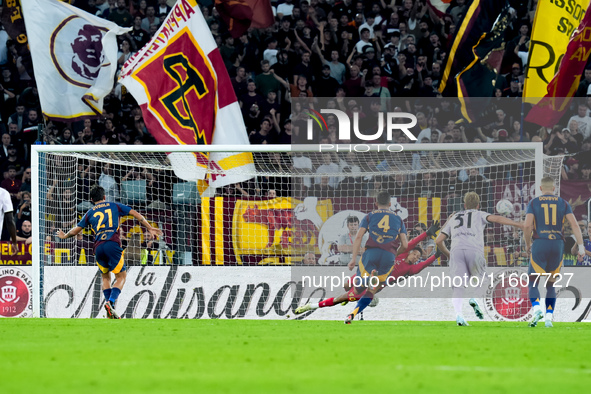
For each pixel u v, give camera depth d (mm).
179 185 38375
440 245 28562
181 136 38469
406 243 27734
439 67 54281
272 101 52781
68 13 39750
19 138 51188
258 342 18641
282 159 42375
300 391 9828
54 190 37844
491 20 44594
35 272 34562
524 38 54938
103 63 39344
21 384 10281
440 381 11070
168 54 38781
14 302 35281
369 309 34031
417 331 23875
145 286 34656
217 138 39281
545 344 18531
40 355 14805
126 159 41969
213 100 39031
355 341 19156
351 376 11625
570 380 11375
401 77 54094
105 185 42875
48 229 37219
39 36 39562
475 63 44938
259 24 53406
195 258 37625
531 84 39219
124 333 22016
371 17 56250
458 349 16891
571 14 38719
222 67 39250
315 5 56062
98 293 34906
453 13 55656
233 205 36938
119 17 55000
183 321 30172
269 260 36656
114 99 52312
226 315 34250
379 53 55531
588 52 37562
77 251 37938
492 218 27922
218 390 9883
